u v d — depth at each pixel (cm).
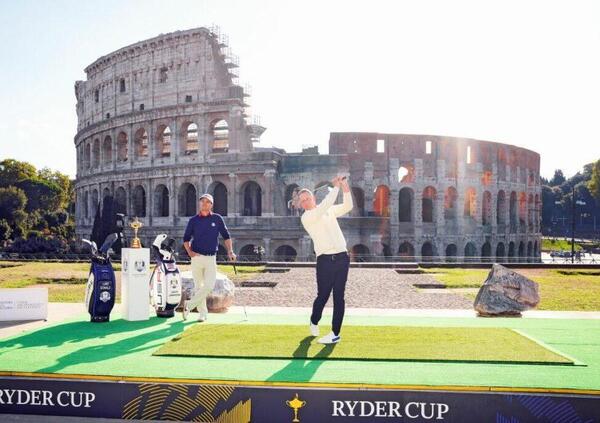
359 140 7700
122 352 1065
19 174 14262
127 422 853
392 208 7756
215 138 8194
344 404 826
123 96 8662
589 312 1681
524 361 965
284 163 7275
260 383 842
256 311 1742
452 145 8169
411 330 1259
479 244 8419
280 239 6769
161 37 8112
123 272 1546
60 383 884
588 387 811
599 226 19512
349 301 2417
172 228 7719
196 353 1030
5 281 3275
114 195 8594
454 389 816
